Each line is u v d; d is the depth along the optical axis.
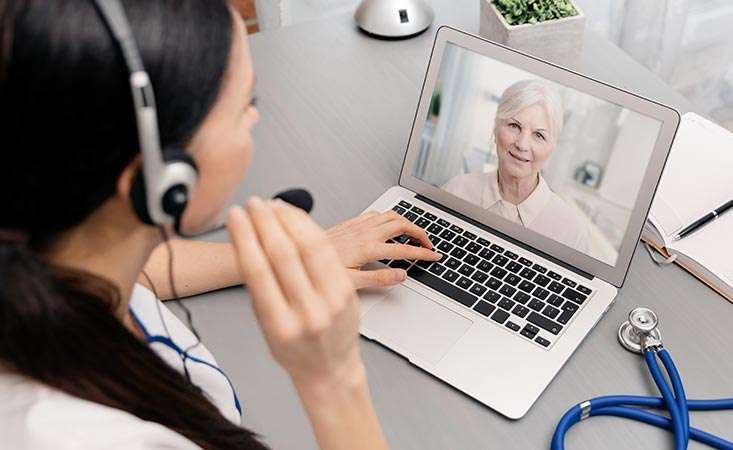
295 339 0.49
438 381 0.83
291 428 0.80
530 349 0.85
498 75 0.92
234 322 0.89
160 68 0.42
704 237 0.95
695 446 0.78
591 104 0.87
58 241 0.47
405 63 1.26
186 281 0.90
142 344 0.53
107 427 0.51
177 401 0.56
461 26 1.32
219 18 0.44
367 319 0.87
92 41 0.39
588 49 1.26
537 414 0.80
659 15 1.80
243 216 0.48
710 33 1.91
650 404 0.80
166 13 0.42
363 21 1.30
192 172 0.46
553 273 0.92
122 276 0.53
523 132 0.92
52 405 0.50
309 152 1.10
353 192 1.04
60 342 0.47
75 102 0.40
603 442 0.78
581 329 0.86
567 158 0.90
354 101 1.18
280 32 1.32
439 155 0.98
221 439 0.61
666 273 0.93
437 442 0.78
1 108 0.40
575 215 0.91
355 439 0.56
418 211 1.00
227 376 0.84
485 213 0.97
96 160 0.42
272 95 1.19
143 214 0.46
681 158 1.04
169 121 0.44
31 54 0.39
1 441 0.50
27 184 0.42
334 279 0.49
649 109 0.84
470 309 0.88
